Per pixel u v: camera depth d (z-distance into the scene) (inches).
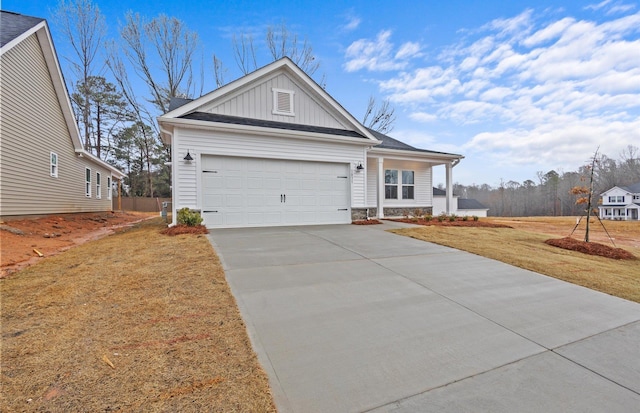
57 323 109.8
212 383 78.9
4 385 74.9
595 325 124.1
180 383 78.2
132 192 1285.7
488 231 370.6
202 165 343.3
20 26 383.6
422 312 132.0
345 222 420.8
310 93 420.5
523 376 89.0
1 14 397.7
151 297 135.5
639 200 1369.3
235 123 363.6
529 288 166.1
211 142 344.8
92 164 660.7
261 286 155.3
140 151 1250.0
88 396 71.9
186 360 88.7
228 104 373.4
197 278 161.0
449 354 99.8
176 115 336.2
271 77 397.7
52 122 473.4
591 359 99.2
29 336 100.0
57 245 283.0
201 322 113.3
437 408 74.5
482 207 1270.9
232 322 114.5
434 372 89.7
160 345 96.2
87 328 106.4
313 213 401.7
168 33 797.2
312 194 401.4
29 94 405.4
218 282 156.6
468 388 82.7
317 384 82.1
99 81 999.0
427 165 584.1
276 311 127.6
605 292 162.4
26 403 68.9
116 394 72.9
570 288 167.6
